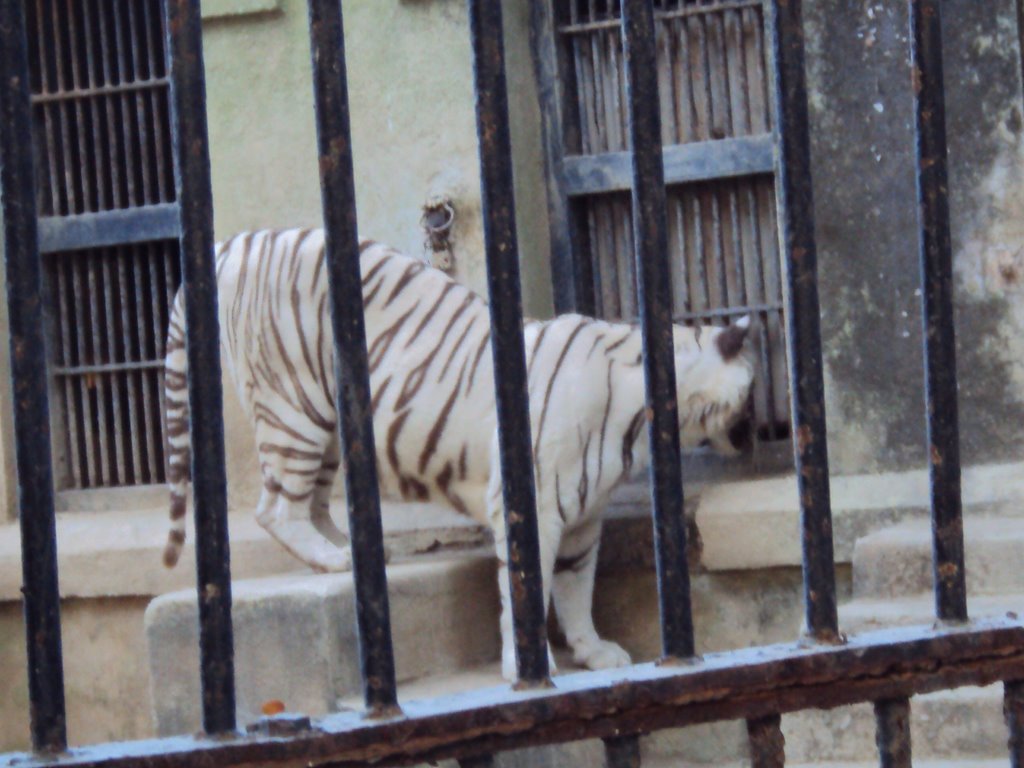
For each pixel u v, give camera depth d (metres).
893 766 2.84
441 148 8.75
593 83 9.07
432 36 8.73
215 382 2.56
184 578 8.50
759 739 2.77
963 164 7.73
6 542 9.02
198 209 2.55
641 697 2.66
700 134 8.91
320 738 2.48
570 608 7.61
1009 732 2.92
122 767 2.42
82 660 8.80
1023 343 7.63
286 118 8.99
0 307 9.47
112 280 9.85
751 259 8.86
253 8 8.93
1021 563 6.59
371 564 2.59
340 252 2.61
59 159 9.83
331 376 7.58
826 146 7.95
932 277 2.92
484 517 7.37
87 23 9.66
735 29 8.79
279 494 7.68
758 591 7.84
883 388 7.85
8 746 8.93
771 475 8.54
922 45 2.90
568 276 9.08
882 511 7.61
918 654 2.82
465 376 7.37
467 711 2.56
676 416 2.79
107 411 9.89
